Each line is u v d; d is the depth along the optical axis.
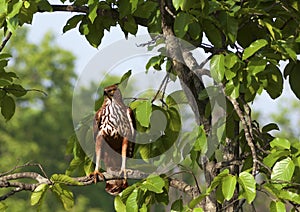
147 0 11.41
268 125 12.03
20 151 61.69
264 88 11.25
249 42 11.52
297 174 10.59
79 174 11.82
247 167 11.24
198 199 9.95
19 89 11.91
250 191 9.76
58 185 10.83
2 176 10.98
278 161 10.45
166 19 11.08
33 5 11.16
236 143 11.55
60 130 64.75
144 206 10.84
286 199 9.95
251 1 11.30
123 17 11.47
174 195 11.70
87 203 57.28
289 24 11.51
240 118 10.76
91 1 10.96
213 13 10.94
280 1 11.27
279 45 10.79
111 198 58.25
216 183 9.86
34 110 64.38
